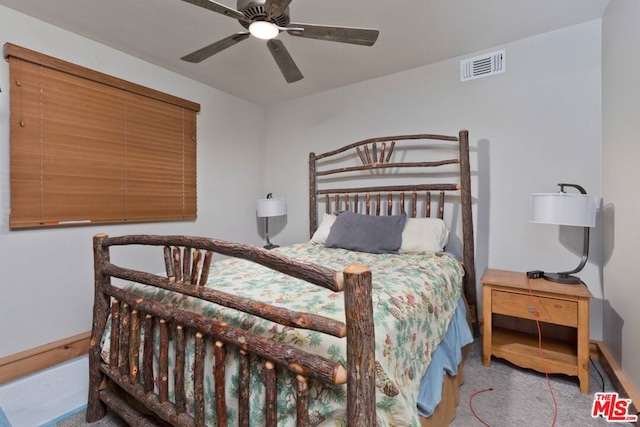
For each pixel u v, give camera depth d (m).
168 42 2.34
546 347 2.02
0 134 1.91
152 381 1.30
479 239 2.52
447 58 2.63
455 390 1.61
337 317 1.00
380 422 0.88
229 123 3.41
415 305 1.32
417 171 2.80
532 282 1.97
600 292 2.09
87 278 2.30
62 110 2.15
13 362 1.94
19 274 1.99
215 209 3.27
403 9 1.97
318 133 3.41
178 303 1.29
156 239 1.27
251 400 0.99
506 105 2.42
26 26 2.00
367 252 2.39
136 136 2.58
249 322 1.06
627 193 1.67
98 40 2.30
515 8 1.98
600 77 2.10
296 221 3.62
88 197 2.29
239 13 1.48
